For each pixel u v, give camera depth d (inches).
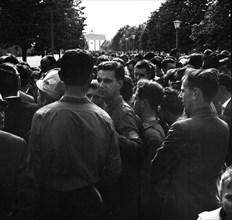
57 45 1123.3
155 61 344.2
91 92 130.6
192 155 115.3
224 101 175.2
